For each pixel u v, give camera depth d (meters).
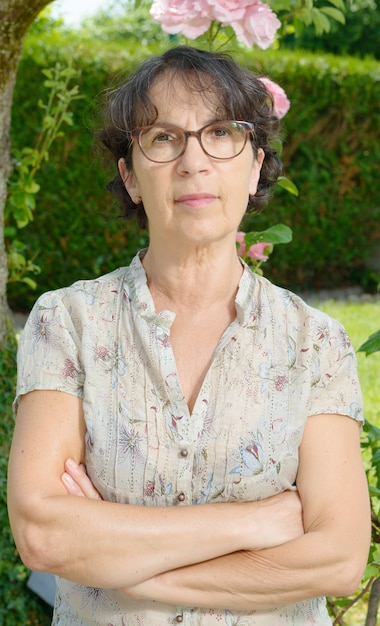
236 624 1.70
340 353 1.82
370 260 10.24
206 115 1.70
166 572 1.67
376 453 2.37
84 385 1.74
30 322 1.82
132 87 1.75
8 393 3.18
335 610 2.54
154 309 1.77
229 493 1.71
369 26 14.75
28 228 8.12
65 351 1.76
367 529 1.74
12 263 3.57
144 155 1.71
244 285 1.80
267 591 1.68
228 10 2.30
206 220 1.69
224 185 1.70
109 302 1.81
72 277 8.42
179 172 1.68
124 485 1.70
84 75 7.88
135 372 1.73
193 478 1.70
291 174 9.34
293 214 9.45
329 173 9.48
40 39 7.90
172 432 1.69
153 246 1.78
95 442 1.71
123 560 1.64
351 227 9.84
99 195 8.24
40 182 8.02
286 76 9.05
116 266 8.53
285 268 9.70
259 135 1.87
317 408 1.77
